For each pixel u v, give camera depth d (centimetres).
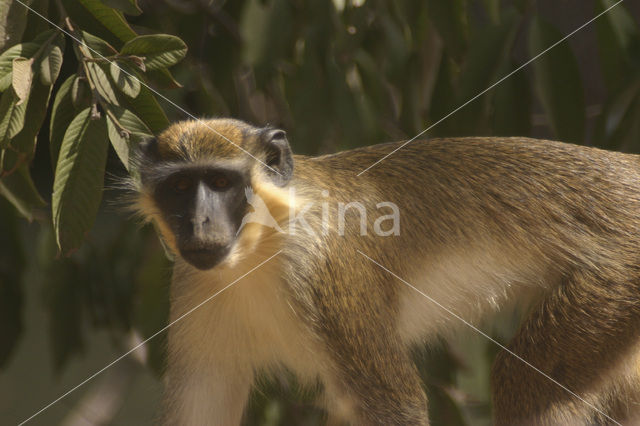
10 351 1048
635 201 849
